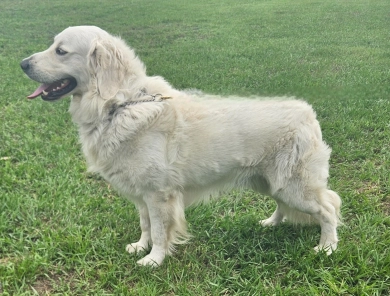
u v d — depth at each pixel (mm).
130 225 1884
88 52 1578
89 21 7430
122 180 1623
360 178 2172
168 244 1692
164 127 1570
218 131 1599
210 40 5793
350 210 1923
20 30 6629
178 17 7848
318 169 1651
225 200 2064
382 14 7441
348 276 1526
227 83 3572
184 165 1603
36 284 1557
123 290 1504
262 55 4762
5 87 3660
